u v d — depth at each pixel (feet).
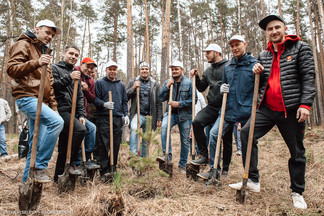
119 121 12.79
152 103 14.84
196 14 77.25
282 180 10.75
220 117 10.57
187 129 13.51
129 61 31.65
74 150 10.17
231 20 81.66
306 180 10.43
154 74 97.04
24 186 7.04
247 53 10.33
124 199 7.78
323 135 21.09
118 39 67.15
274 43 8.49
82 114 11.34
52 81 9.53
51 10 50.90
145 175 10.57
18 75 7.64
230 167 14.19
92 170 11.39
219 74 11.68
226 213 7.55
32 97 8.26
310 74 7.71
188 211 7.72
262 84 9.05
